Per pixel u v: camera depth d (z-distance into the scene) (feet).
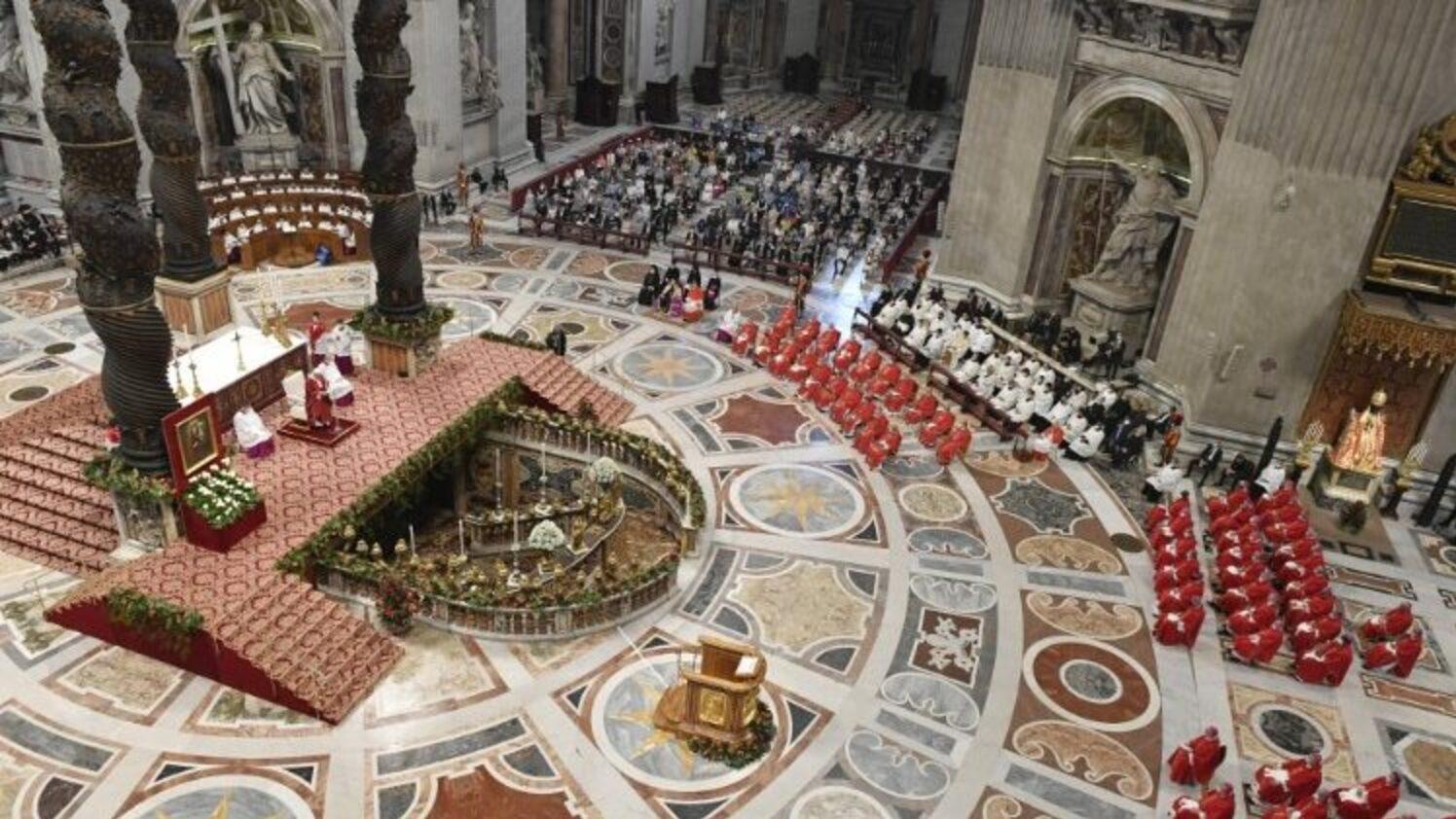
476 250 105.29
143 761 44.24
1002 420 77.82
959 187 95.61
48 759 43.98
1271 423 75.05
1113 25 80.69
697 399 79.61
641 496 67.72
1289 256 70.38
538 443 67.21
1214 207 74.59
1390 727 52.80
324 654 48.65
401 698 48.60
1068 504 70.33
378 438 62.59
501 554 63.00
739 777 45.88
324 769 44.57
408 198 66.54
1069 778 47.34
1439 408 71.05
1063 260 91.81
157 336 49.62
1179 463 76.23
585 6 148.66
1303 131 67.51
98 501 56.75
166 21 66.49
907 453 74.90
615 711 48.85
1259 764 49.44
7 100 98.84
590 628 53.93
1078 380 80.48
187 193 71.46
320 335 72.69
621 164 132.98
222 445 53.93
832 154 143.02
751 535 63.57
